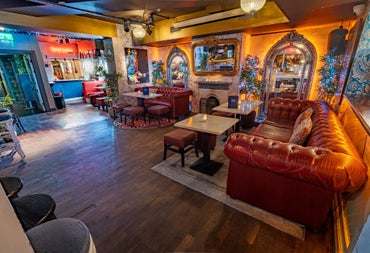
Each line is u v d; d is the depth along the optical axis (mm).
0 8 3082
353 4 2531
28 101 7453
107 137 4281
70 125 5238
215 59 5387
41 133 4602
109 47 5824
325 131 1884
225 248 1611
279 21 3754
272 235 1716
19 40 5949
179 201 2180
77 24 4727
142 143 3900
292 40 4469
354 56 2566
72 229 775
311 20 3502
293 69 4648
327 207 1582
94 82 8773
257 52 5055
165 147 3082
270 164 1661
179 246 1640
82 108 7496
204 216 1954
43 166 3033
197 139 3240
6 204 541
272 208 1888
